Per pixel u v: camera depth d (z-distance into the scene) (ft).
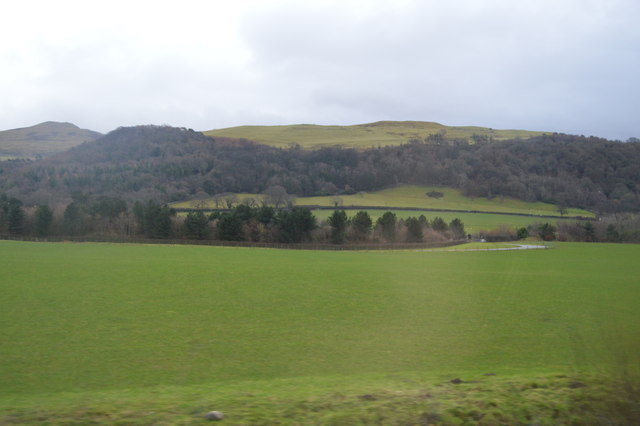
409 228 321.93
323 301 103.45
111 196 362.94
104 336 71.82
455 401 33.19
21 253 205.87
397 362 59.72
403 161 496.64
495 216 401.70
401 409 31.40
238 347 66.64
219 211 351.67
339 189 457.68
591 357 50.06
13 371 54.60
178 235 310.86
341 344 68.85
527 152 492.13
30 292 108.68
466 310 95.45
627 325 82.74
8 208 307.17
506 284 134.51
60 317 84.48
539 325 82.28
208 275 141.59
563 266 193.47
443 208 415.85
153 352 63.41
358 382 44.93
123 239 294.25
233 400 33.99
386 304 100.89
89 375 53.21
